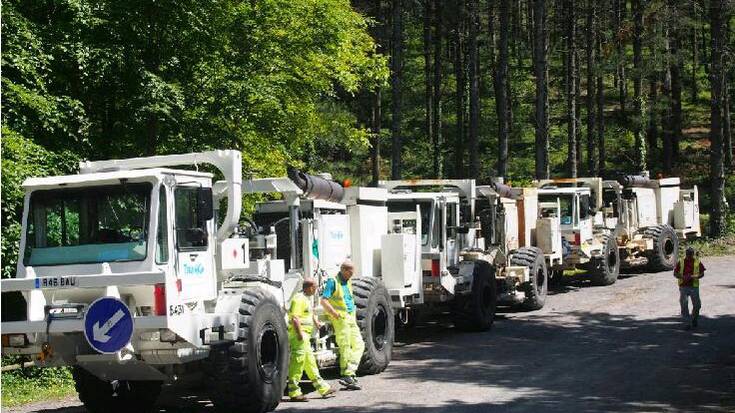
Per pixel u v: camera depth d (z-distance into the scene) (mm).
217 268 9570
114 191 8734
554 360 12461
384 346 12125
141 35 14688
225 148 15961
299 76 17828
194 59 15391
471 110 34719
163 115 14938
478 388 10539
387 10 42500
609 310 17781
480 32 44562
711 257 26672
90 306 8258
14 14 13320
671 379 10805
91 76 14531
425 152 42656
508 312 18344
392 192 16734
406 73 48062
